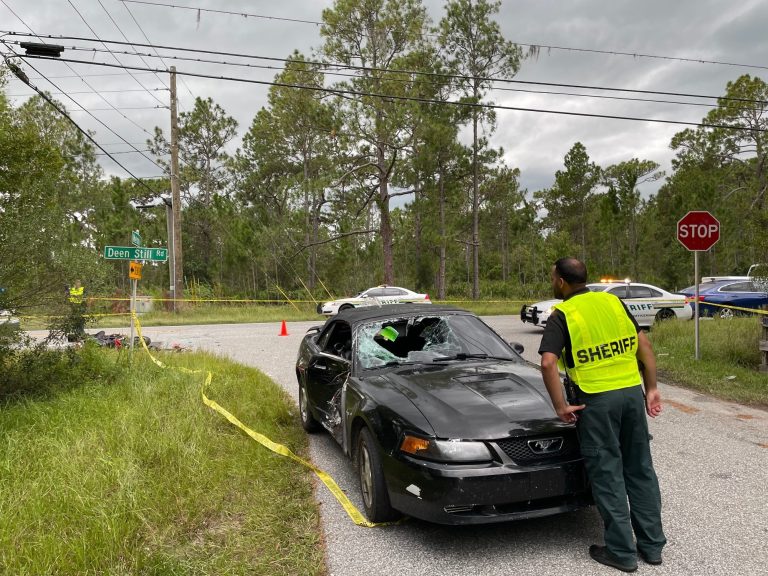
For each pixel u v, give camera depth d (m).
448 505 3.36
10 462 4.50
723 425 6.40
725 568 3.28
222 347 13.64
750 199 32.62
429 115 25.31
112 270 8.18
